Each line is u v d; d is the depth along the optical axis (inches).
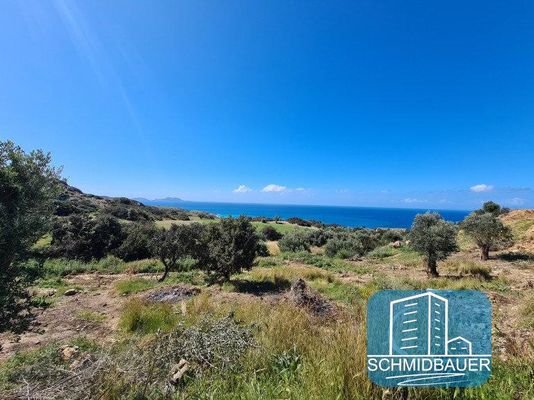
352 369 107.4
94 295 434.9
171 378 131.6
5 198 147.0
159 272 676.7
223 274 509.7
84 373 119.2
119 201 2556.6
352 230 1619.1
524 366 121.3
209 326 181.8
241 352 150.9
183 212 2792.8
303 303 301.3
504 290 395.5
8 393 113.3
